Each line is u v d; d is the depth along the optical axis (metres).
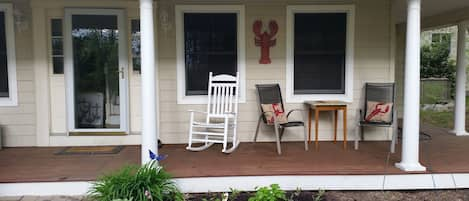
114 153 5.03
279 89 5.49
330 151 5.00
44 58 5.38
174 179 3.94
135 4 5.40
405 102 4.09
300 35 5.61
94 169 4.26
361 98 5.68
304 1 5.51
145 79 3.94
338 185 4.04
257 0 5.49
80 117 5.54
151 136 3.98
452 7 5.86
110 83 5.50
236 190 3.95
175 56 5.52
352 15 5.55
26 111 5.48
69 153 5.03
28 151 5.16
